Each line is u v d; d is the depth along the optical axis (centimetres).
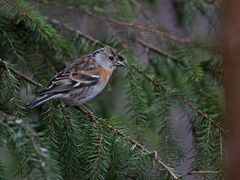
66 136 834
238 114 562
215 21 1124
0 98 842
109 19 1101
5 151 757
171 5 1232
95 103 1110
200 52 1073
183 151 941
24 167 718
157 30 1098
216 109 974
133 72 1000
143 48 1102
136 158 807
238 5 572
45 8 1091
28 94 903
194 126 954
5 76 839
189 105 969
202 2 1155
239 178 568
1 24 970
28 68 963
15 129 731
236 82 565
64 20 1084
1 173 747
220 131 909
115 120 843
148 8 1230
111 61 1002
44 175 699
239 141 564
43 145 731
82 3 1110
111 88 1096
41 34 948
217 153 892
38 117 961
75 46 1048
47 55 998
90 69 962
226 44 577
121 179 835
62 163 830
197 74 1013
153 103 973
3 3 942
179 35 1134
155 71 1105
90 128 835
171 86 1099
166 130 954
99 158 808
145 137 963
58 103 882
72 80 920
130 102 970
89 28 1093
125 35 1088
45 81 937
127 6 1123
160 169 795
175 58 1091
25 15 936
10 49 955
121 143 819
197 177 882
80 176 834
